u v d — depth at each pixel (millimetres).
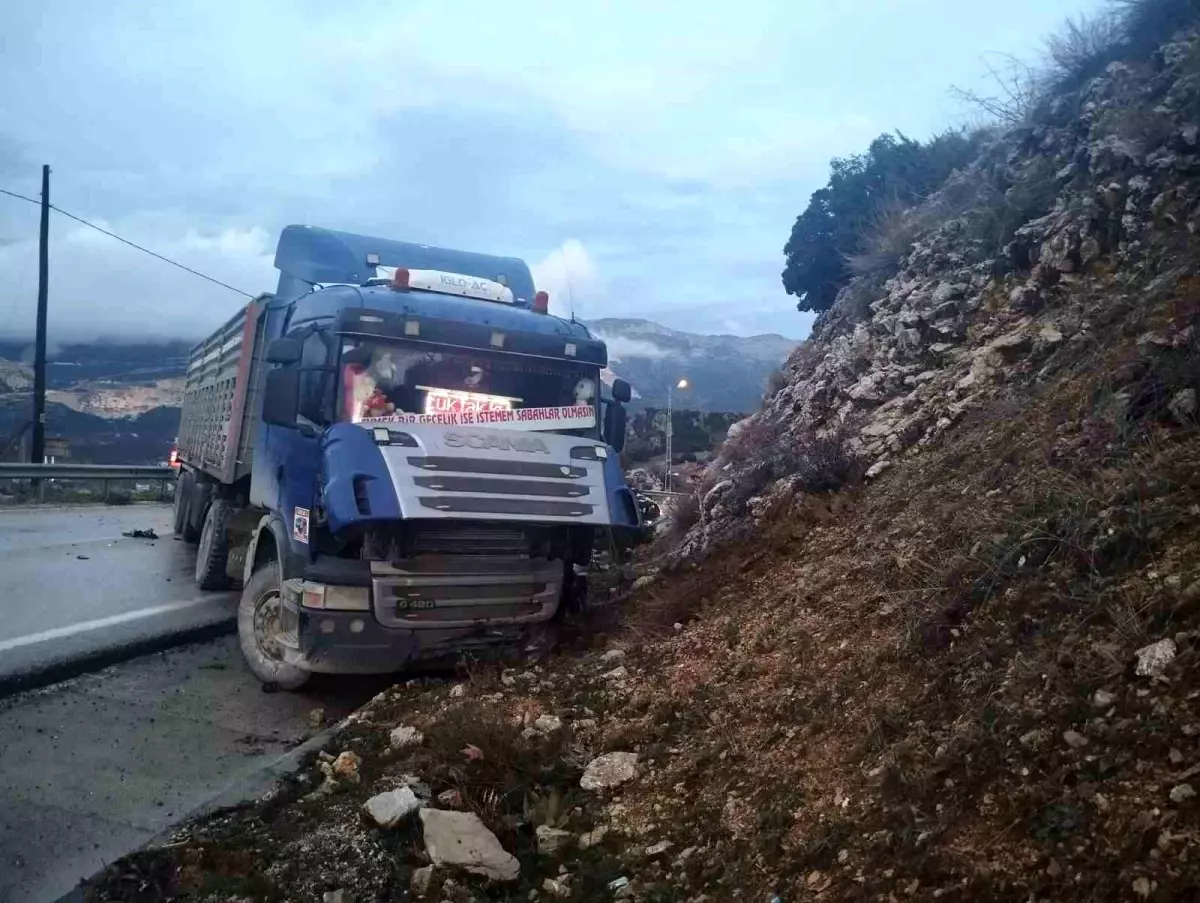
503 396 7086
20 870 4090
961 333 8055
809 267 14172
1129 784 2822
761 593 6227
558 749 4980
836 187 14289
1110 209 7113
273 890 3834
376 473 6145
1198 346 4637
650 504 12266
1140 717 3002
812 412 9219
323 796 4703
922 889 2941
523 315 7648
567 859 4055
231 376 10094
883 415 7730
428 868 3947
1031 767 3117
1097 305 6332
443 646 6484
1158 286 5734
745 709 4707
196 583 10586
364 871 4012
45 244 25062
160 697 6625
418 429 6508
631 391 7848
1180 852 2525
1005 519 4660
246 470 9297
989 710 3479
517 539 6707
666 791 4312
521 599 6727
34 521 17047
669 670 5707
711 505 8914
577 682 6066
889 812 3334
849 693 4281
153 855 4031
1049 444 5090
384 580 6180
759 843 3607
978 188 10047
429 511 6102
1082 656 3434
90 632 8094
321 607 6121
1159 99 7566
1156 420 4555
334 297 7273
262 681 6941
